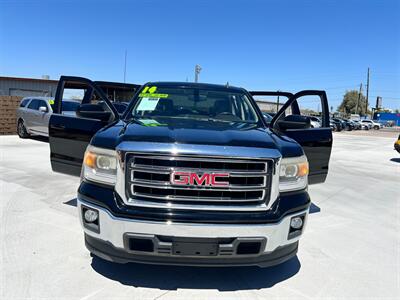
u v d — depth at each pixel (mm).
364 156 14180
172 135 2695
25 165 7727
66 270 3033
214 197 2523
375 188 7465
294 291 2898
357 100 92812
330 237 4242
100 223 2588
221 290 2844
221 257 2529
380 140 27609
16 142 12234
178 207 2496
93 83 3738
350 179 8438
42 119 12406
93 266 3121
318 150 4160
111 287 2795
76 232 3885
